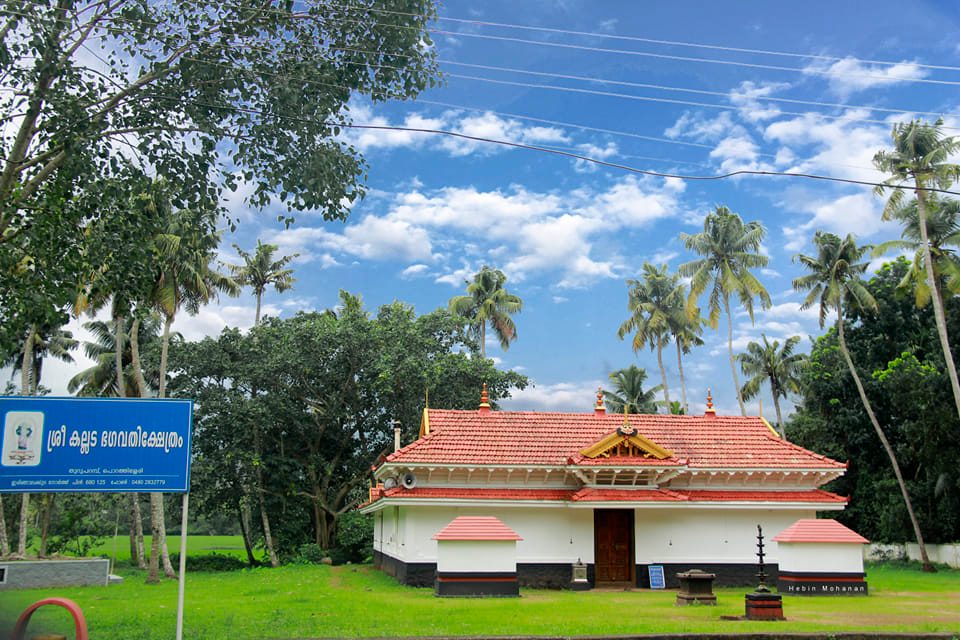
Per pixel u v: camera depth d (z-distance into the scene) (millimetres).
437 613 15172
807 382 43781
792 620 14211
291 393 38094
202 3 13648
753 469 23250
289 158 14211
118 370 32062
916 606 16984
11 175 12656
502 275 53156
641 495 21938
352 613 15188
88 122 12625
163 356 28984
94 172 13227
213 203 14219
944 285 36094
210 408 34312
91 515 38219
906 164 31266
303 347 36656
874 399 40594
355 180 15016
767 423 26234
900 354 41281
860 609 16312
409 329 37844
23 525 30547
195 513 37375
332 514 38781
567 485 22828
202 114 13812
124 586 25141
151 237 14891
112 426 9875
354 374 37938
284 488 37031
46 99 12461
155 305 28484
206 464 33750
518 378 39219
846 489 42812
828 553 19797
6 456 9445
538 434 23875
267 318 40000
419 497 21359
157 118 13562
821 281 38906
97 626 13016
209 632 12242
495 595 18891
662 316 49219
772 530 23188
